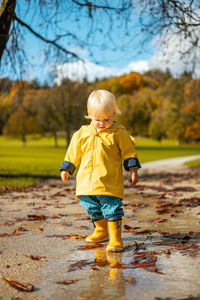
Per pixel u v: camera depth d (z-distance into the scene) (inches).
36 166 711.1
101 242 116.8
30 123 2581.2
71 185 343.6
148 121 2874.0
